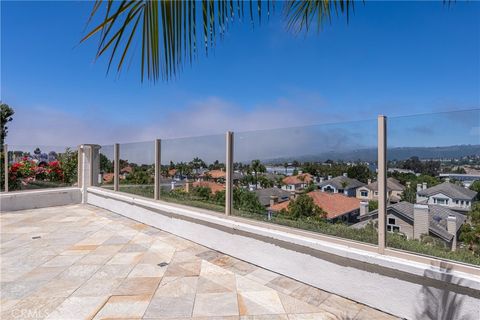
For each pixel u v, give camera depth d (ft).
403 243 9.71
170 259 14.70
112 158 27.20
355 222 10.86
